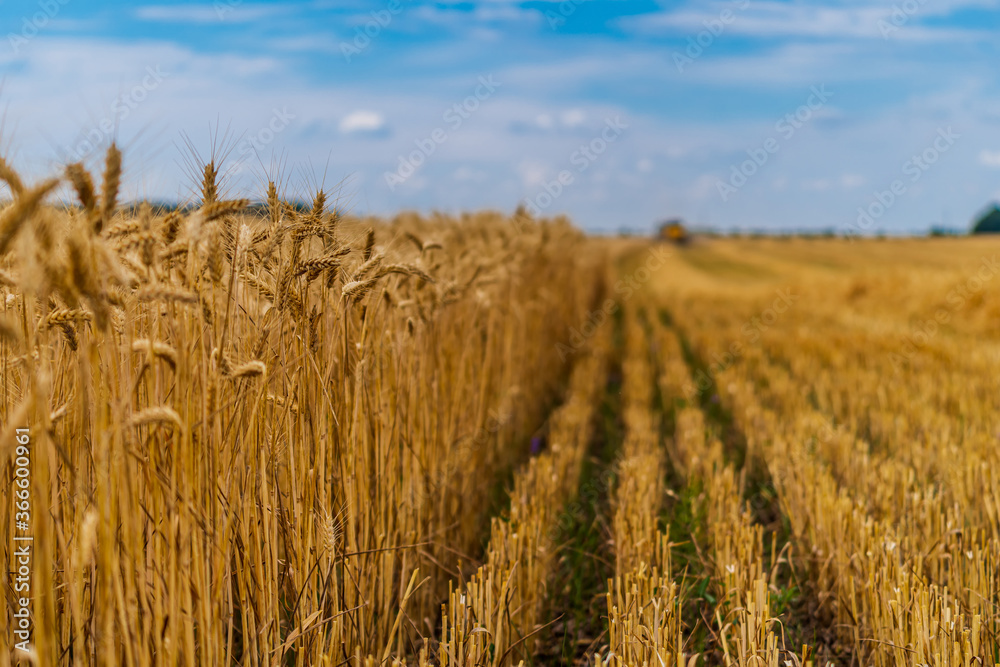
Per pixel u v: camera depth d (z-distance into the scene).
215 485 1.99
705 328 15.07
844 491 3.97
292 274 2.32
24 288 1.48
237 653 2.93
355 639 2.84
